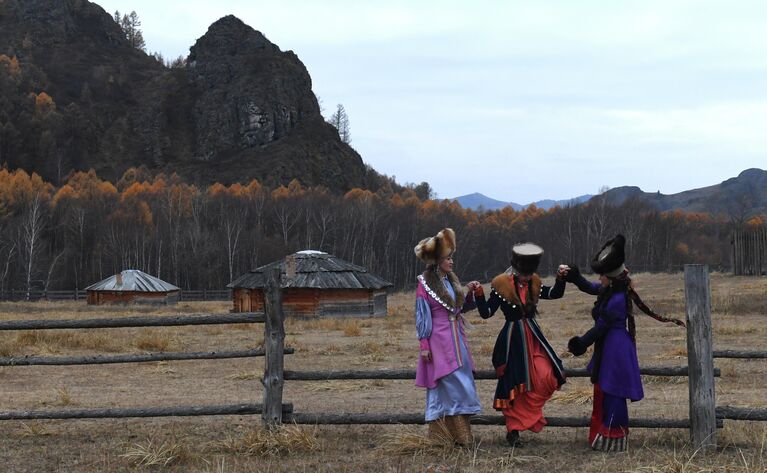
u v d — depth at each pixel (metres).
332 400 10.28
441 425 6.91
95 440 7.47
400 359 16.12
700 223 179.00
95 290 55.09
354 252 125.00
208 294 80.62
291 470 6.21
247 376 12.83
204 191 155.88
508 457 6.42
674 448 6.70
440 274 6.91
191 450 6.92
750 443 6.93
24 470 6.34
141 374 13.64
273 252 119.50
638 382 6.64
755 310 25.66
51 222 126.81
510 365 6.78
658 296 35.94
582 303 35.88
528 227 149.38
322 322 30.88
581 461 6.36
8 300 72.50
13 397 10.73
